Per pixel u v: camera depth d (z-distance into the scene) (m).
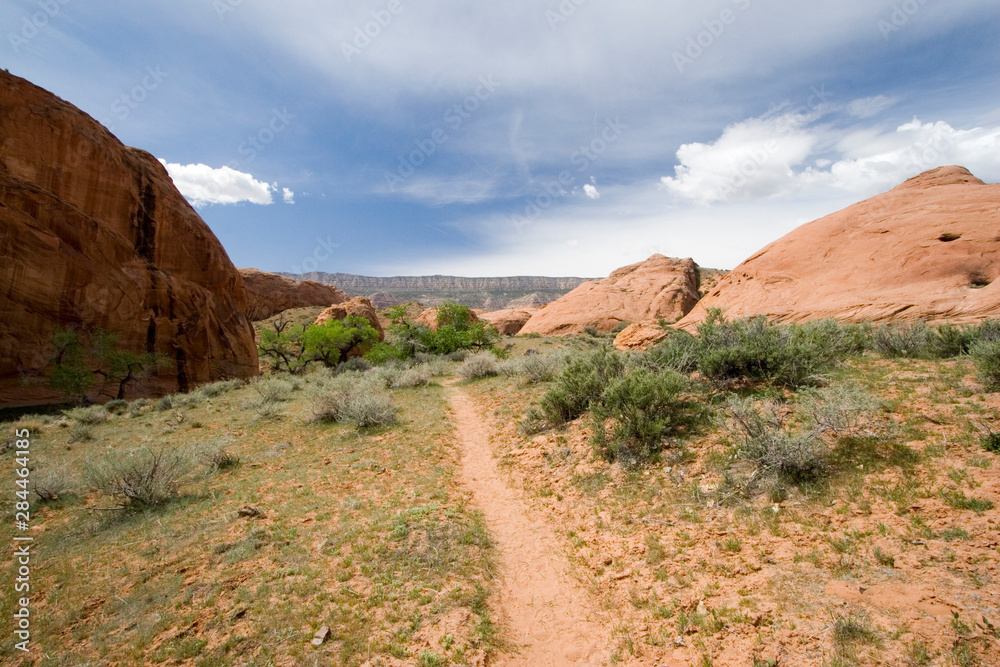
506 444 10.67
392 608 4.79
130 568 6.07
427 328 39.34
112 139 30.58
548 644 4.31
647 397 7.97
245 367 36.56
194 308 32.50
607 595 4.83
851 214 25.52
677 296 59.41
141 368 26.81
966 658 2.88
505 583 5.40
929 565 3.81
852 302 19.44
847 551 4.28
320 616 4.70
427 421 13.30
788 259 26.08
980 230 18.52
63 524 7.92
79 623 4.98
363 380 19.67
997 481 4.58
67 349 23.66
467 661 4.01
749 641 3.57
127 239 29.27
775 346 9.38
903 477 5.11
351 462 10.06
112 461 8.67
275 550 6.20
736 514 5.45
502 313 80.62
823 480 5.48
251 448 11.86
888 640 3.19
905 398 6.91
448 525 6.64
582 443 8.87
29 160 24.83
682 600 4.34
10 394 21.91
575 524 6.50
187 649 4.32
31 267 23.30
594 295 65.88
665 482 6.71
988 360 6.84
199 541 6.66
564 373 11.20
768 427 6.51
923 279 18.53
